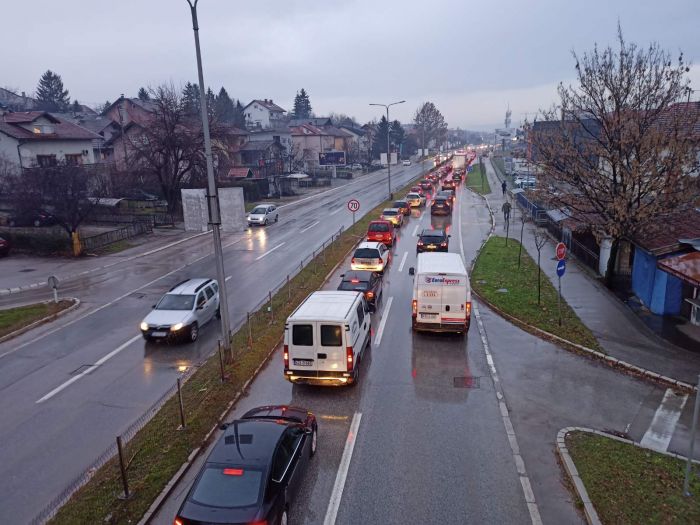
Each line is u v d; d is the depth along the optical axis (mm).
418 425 11555
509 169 91188
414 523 8375
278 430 8891
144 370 15078
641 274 20734
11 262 30875
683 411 12102
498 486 9289
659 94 20234
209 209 14250
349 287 19625
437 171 99812
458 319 16641
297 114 196375
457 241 34156
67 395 13539
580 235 28406
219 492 7582
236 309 20750
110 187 49562
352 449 10602
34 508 9109
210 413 11953
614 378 13914
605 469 9547
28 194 37469
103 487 9320
